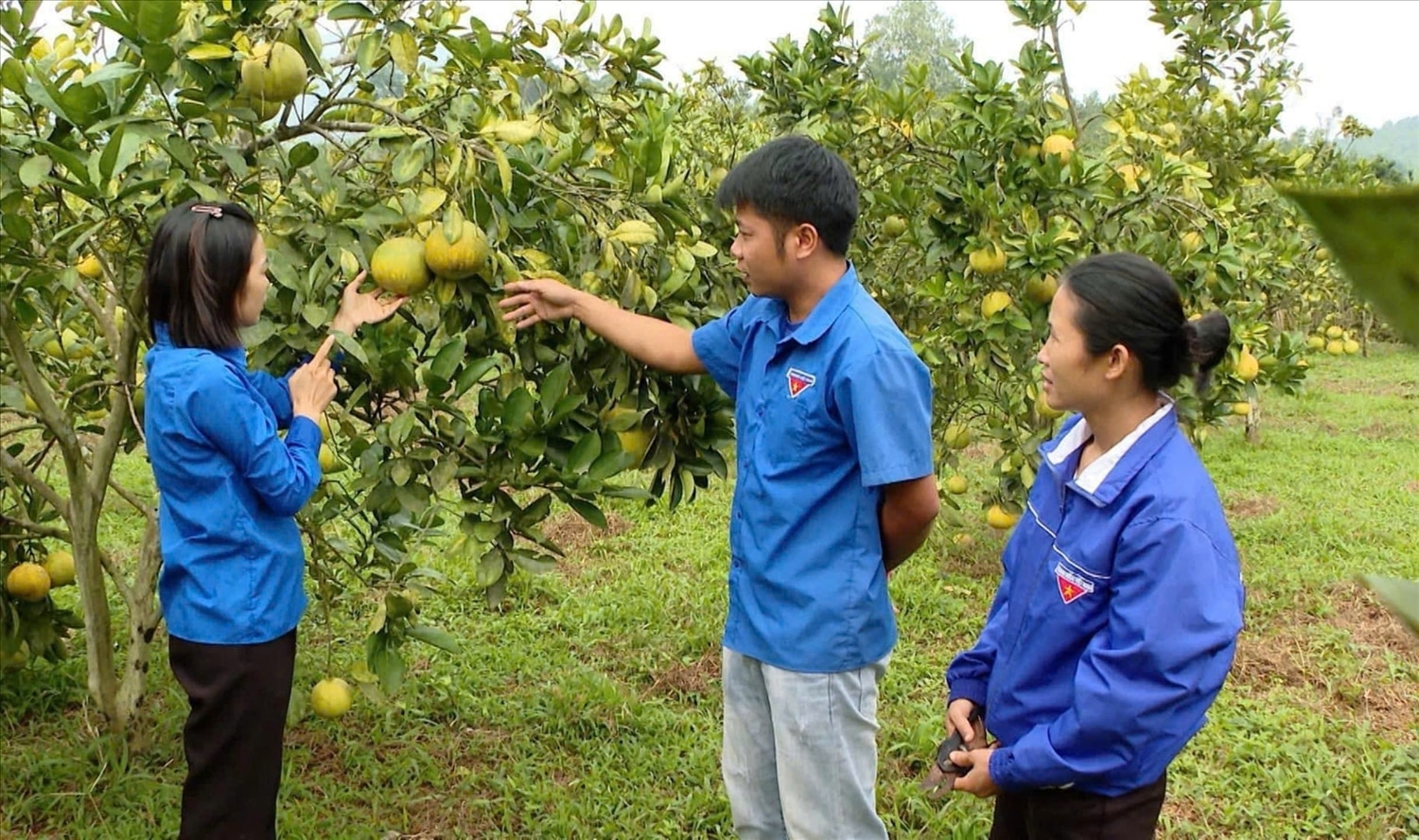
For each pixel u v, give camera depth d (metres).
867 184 4.99
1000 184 4.31
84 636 4.53
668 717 3.96
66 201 2.90
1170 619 1.74
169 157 2.67
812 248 2.18
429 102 2.60
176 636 2.42
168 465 2.31
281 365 2.58
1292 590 5.38
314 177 2.50
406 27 2.42
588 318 2.50
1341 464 8.12
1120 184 4.46
